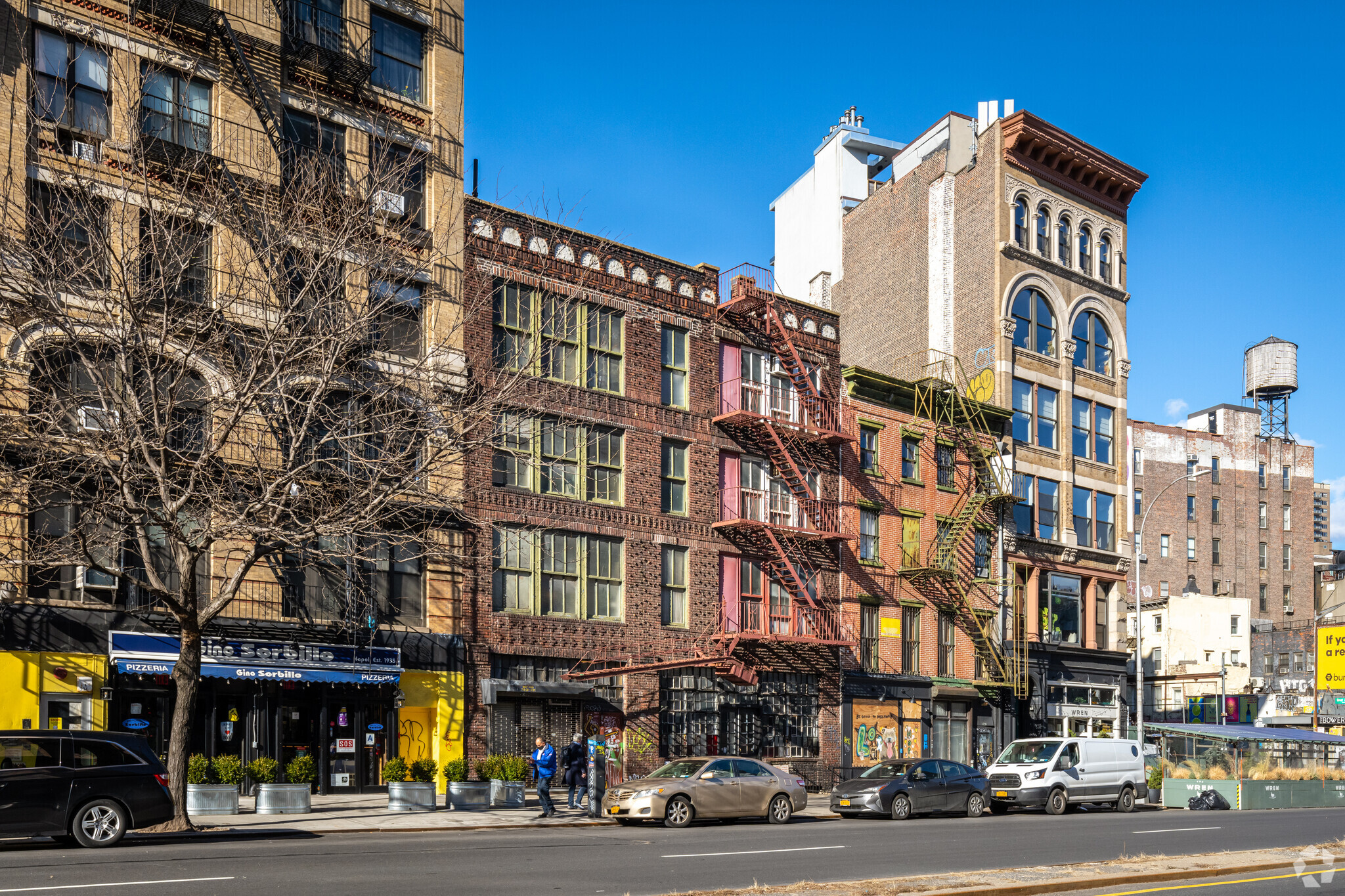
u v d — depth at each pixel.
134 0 26.33
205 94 27.59
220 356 25.25
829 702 38.12
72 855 16.17
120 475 20.59
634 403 34.53
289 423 22.55
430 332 29.77
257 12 28.39
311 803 25.45
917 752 40.66
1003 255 47.34
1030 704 45.06
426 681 29.11
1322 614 82.38
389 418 26.17
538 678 31.31
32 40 25.17
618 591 33.59
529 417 29.78
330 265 25.64
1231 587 86.44
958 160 50.12
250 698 26.55
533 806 27.94
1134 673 65.69
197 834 19.62
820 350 40.28
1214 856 18.20
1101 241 52.06
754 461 37.84
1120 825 26.03
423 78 31.72
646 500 34.44
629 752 32.69
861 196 58.12
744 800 25.64
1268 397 93.62
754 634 34.97
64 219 24.09
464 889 13.37
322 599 27.69
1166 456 85.31
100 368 22.53
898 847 19.58
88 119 25.84
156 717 25.39
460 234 30.98
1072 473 48.56
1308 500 91.81
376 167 27.55
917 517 42.31
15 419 22.28
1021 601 45.72
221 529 20.73
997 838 21.86
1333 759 41.06
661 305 35.72
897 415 42.28
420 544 28.19
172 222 24.28
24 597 23.64
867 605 40.25
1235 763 36.62
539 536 31.73
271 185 27.23
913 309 51.34
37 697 23.52
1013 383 47.03
